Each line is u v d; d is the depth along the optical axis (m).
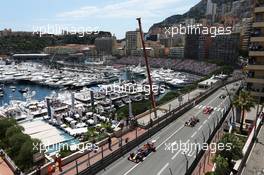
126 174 38.78
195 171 39.66
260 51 68.75
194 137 54.00
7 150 46.81
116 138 50.47
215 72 177.25
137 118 64.44
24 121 83.38
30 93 140.75
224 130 56.25
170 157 44.53
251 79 70.94
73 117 90.88
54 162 38.91
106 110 101.56
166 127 60.84
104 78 181.88
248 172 33.22
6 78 176.00
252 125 50.81
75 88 160.00
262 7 67.75
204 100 92.38
